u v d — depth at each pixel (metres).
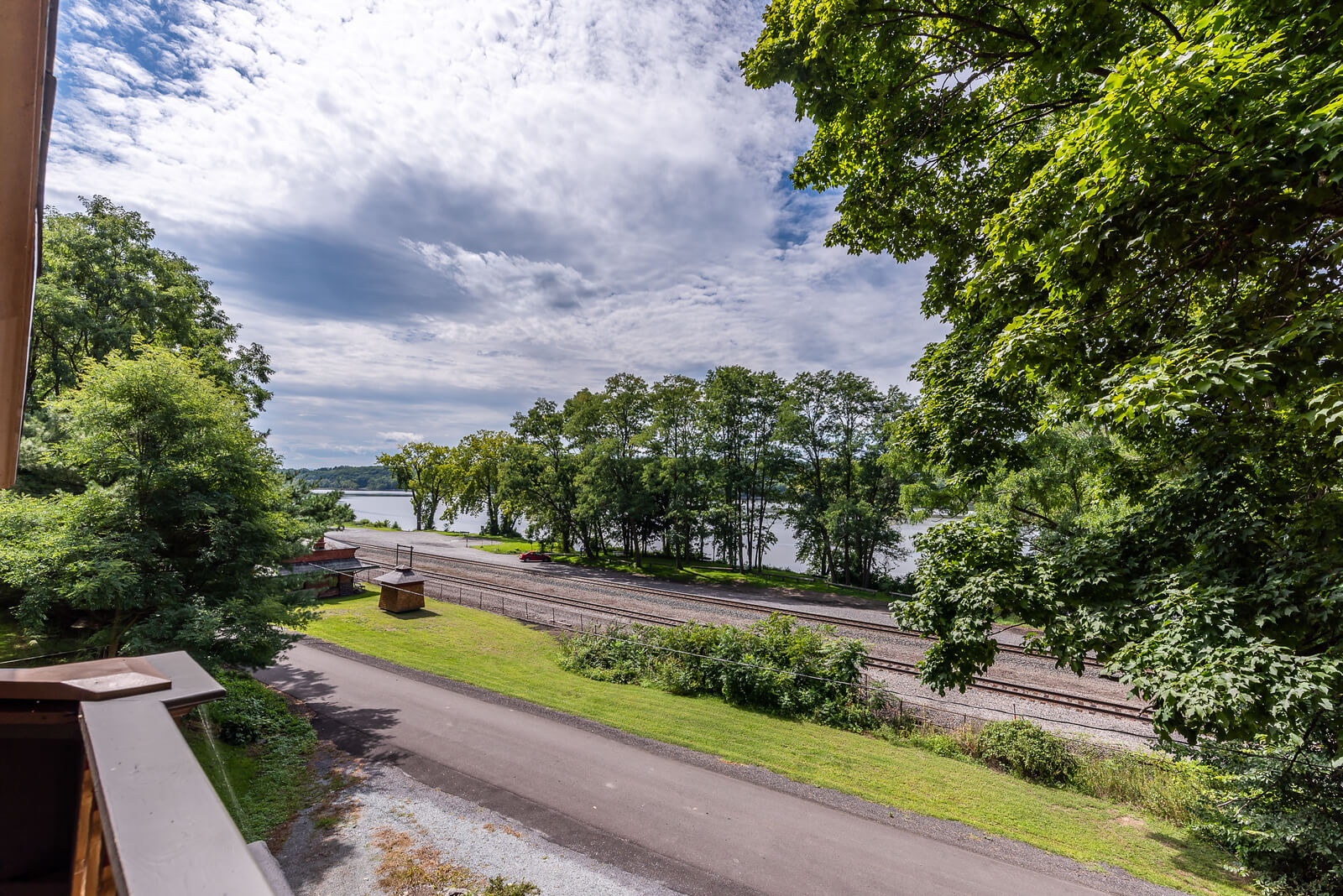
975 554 8.18
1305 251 5.22
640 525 49.34
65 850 1.60
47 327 18.25
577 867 9.65
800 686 18.02
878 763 14.35
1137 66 4.95
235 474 13.05
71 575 10.65
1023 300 7.31
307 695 16.73
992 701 18.86
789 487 46.94
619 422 50.41
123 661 1.87
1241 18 4.98
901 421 10.34
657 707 17.47
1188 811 11.95
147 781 1.12
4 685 1.52
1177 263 5.84
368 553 49.75
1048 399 8.73
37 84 1.58
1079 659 7.00
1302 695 4.85
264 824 10.27
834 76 8.45
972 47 8.19
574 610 30.67
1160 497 7.53
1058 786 13.62
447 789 11.84
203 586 12.86
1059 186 6.39
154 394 12.00
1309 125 4.26
